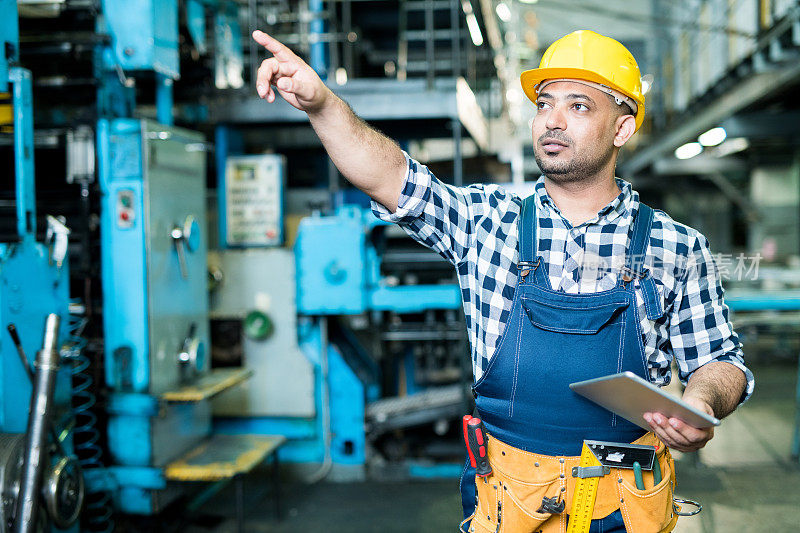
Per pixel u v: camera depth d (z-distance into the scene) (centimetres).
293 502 379
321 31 472
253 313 405
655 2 1598
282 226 419
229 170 421
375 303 409
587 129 142
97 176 312
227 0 445
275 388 411
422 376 480
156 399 309
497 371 146
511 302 148
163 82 348
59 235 284
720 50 1005
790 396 597
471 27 623
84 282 331
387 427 413
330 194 506
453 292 407
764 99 1020
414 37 594
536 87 156
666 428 124
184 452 342
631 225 146
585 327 139
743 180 1853
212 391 326
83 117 321
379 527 343
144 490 319
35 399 234
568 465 145
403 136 528
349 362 423
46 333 239
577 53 143
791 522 339
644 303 141
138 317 311
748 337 654
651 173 1931
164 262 324
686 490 386
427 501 377
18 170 261
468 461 164
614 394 125
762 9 787
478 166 614
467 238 154
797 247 1520
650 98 1576
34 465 227
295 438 419
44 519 246
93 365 329
